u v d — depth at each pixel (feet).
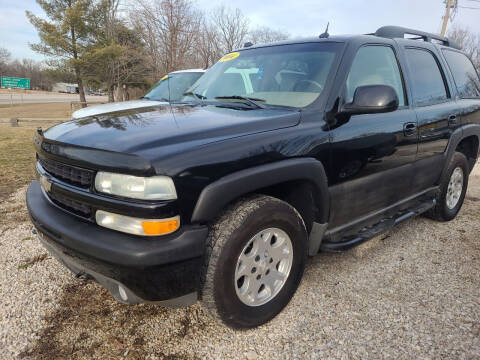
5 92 232.53
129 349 7.01
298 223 7.70
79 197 6.40
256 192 7.54
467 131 12.71
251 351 6.96
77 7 75.20
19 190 16.71
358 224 9.30
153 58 71.20
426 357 6.78
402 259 10.47
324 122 7.98
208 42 79.15
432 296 8.66
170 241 5.94
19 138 33.86
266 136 6.99
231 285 6.72
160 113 8.33
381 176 9.41
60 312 8.05
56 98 185.78
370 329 7.52
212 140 6.45
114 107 19.34
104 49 74.90
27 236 11.78
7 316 7.89
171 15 65.46
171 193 5.81
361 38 9.48
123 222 5.95
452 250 11.05
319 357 6.81
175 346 7.10
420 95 10.90
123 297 6.38
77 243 6.17
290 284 7.91
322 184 7.79
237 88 9.95
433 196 12.30
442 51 12.78
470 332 7.41
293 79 9.04
